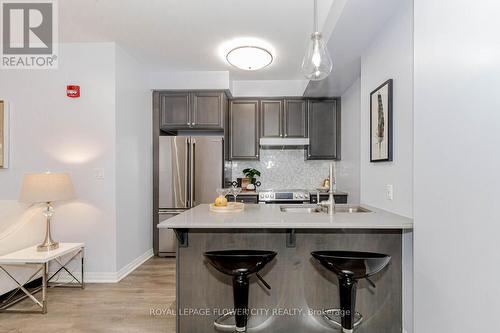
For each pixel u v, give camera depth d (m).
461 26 1.16
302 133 4.33
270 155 4.64
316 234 1.95
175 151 3.88
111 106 2.99
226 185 4.21
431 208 1.37
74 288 2.79
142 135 3.69
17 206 2.62
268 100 4.34
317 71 1.82
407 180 1.82
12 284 2.42
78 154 2.99
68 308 2.38
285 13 2.44
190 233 1.98
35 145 3.00
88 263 2.98
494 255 0.99
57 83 3.00
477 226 1.07
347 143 3.95
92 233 2.98
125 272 3.17
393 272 1.93
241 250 1.82
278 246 1.96
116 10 2.40
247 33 2.80
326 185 4.22
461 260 1.16
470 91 1.11
